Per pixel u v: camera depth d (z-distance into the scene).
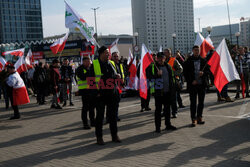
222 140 5.84
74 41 31.06
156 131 6.79
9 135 7.29
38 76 13.10
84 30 11.04
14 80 9.41
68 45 31.67
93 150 5.61
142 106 9.71
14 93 9.52
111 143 6.05
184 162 4.67
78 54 31.17
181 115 8.70
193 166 4.48
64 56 32.19
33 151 5.75
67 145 6.07
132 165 4.65
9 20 99.31
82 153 5.45
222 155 4.93
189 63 7.31
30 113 10.77
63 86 11.80
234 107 9.50
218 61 8.15
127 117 8.85
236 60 11.52
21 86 9.59
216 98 11.90
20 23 101.56
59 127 7.95
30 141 6.56
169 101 6.95
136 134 6.71
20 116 10.19
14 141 6.64
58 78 11.62
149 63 7.20
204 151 5.19
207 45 8.73
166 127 7.05
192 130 6.80
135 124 7.80
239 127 6.85
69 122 8.59
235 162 4.56
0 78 10.12
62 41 11.98
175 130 6.90
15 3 100.44
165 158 4.91
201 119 7.45
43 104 13.23
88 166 4.71
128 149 5.56
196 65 7.26
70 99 11.98
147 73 6.80
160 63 6.91
